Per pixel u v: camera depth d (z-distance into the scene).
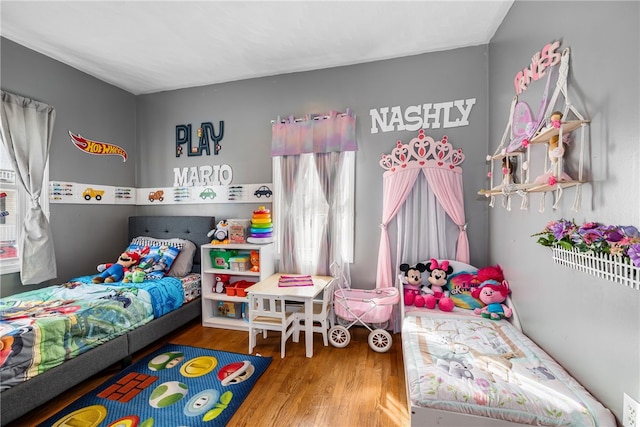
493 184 2.47
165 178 3.54
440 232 2.66
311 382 2.02
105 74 3.13
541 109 1.64
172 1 2.05
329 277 2.85
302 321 2.84
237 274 2.93
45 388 1.68
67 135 2.91
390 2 2.08
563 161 1.47
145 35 2.45
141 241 3.24
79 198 3.02
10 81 2.49
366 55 2.78
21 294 2.34
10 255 2.54
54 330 1.79
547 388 1.30
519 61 1.99
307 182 3.00
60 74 2.85
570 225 1.34
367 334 2.79
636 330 1.05
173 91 3.49
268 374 2.12
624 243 0.99
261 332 2.81
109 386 1.97
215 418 1.67
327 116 2.92
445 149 2.66
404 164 2.69
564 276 1.49
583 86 1.34
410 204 2.75
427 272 2.61
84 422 1.64
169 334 2.81
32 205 2.59
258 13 2.18
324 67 3.00
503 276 2.27
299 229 3.02
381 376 2.10
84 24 2.29
